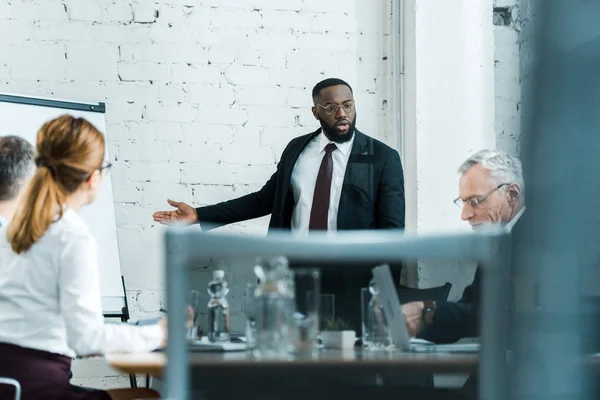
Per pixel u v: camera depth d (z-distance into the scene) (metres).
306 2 3.55
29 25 3.35
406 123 3.52
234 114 3.47
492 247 0.85
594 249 0.70
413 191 3.46
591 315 0.83
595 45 0.61
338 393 1.02
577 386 0.72
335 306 1.54
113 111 3.39
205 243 0.87
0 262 1.95
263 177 3.46
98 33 3.40
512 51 3.60
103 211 3.20
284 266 1.15
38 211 1.93
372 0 3.59
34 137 3.11
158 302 3.36
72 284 1.87
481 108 3.51
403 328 1.42
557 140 0.62
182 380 0.90
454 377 1.06
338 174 3.17
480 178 2.41
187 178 3.42
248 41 3.50
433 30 3.49
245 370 0.97
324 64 3.54
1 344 1.86
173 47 3.45
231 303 2.56
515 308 0.77
